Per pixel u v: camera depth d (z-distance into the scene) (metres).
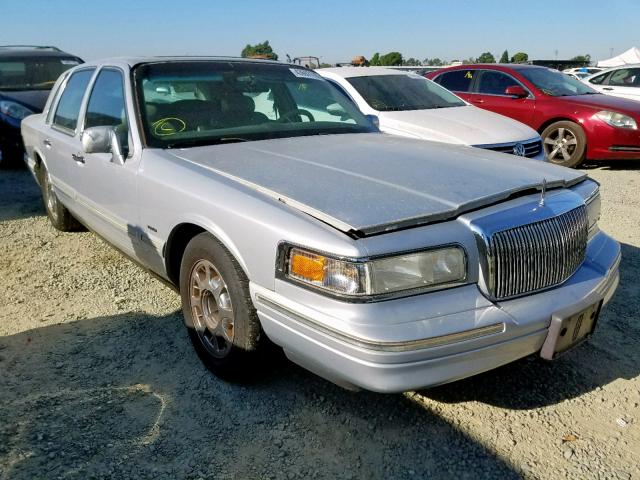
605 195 7.10
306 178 2.76
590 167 9.12
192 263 3.02
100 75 4.21
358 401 2.85
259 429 2.65
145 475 2.35
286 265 2.39
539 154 6.59
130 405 2.81
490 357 2.33
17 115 8.35
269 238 2.45
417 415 2.75
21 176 8.20
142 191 3.30
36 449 2.48
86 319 3.72
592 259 2.89
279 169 2.91
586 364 3.19
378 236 2.23
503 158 3.28
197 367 3.15
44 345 3.38
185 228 3.10
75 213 4.71
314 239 2.29
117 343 3.41
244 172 2.89
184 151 3.32
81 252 4.98
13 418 2.69
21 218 6.04
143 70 3.74
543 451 2.51
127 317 3.75
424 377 2.21
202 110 3.66
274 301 2.44
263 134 3.65
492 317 2.30
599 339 3.47
